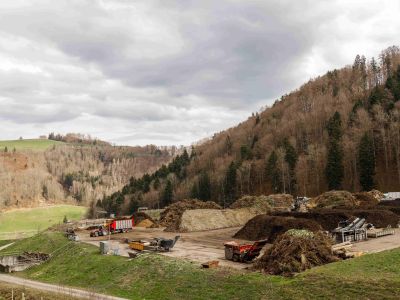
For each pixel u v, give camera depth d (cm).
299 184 12288
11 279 5528
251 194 13412
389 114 12444
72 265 5466
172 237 6425
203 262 4291
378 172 11519
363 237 4762
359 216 5781
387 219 5697
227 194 13575
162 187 15900
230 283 3538
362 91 17550
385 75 17588
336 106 16075
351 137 12125
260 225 5838
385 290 2788
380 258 3519
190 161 19038
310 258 3625
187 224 7306
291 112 18712
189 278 3884
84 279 4816
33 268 6128
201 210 7756
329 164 11044
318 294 2947
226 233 6656
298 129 15862
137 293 3978
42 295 4181
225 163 16000
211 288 3578
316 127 15150
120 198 16988
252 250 4203
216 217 7625
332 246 4022
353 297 2803
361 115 12631
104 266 4922
